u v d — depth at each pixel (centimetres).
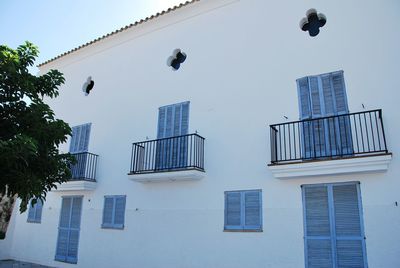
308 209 725
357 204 677
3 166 570
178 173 877
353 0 788
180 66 1026
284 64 838
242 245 784
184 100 984
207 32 994
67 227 1148
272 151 779
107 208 1062
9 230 1342
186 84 994
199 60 988
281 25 867
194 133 926
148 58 1109
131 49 1166
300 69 814
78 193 1156
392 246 633
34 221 1274
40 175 653
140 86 1102
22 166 605
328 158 686
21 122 630
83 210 1121
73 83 1315
